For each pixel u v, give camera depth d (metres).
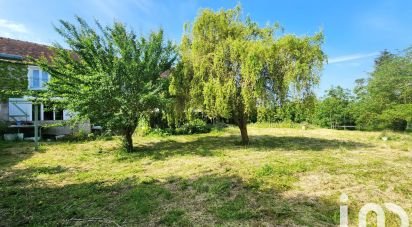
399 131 25.75
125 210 5.40
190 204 5.68
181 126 21.59
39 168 9.06
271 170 8.34
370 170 8.65
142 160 10.45
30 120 18.61
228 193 6.36
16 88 17.97
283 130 26.92
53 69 11.40
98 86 10.74
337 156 11.21
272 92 12.64
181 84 13.85
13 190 6.68
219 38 13.74
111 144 14.98
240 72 12.69
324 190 6.61
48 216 5.16
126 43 11.55
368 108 28.98
